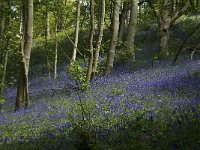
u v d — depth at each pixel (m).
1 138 10.05
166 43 21.94
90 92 13.97
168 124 8.02
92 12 16.14
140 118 8.60
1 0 19.31
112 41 17.98
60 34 37.78
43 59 32.84
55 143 8.02
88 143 6.76
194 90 11.01
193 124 7.47
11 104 17.69
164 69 15.73
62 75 24.55
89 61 15.98
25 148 8.24
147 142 7.14
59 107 12.74
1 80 20.64
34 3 24.39
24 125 11.19
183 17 32.12
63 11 25.03
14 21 20.77
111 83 14.59
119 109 10.34
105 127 8.73
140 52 24.44
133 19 21.16
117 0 17.94
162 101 10.27
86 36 33.22
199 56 18.73
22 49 15.74
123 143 7.24
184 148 6.24
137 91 12.16
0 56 28.05
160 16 22.33
